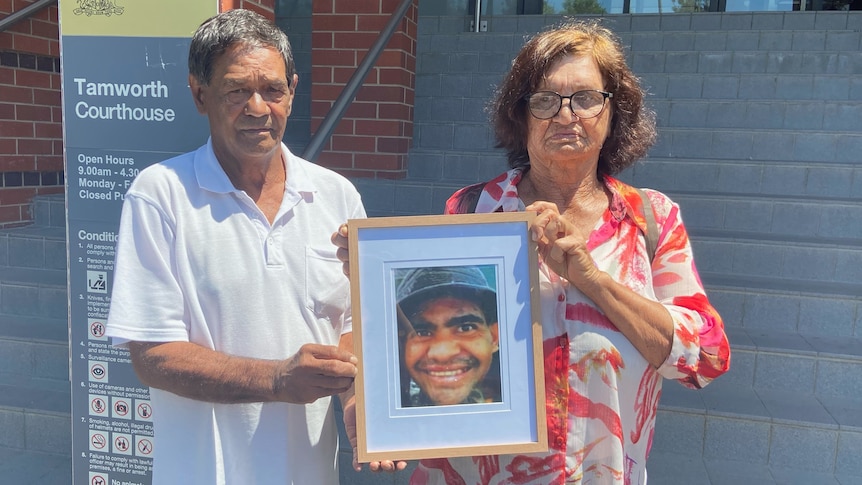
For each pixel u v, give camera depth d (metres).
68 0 1.89
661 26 6.20
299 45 6.29
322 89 4.38
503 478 1.33
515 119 1.43
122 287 1.27
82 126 1.96
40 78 4.26
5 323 3.31
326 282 1.40
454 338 1.25
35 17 4.18
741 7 7.03
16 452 2.80
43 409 2.77
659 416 2.55
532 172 1.43
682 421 2.53
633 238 1.37
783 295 3.01
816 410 2.53
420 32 6.78
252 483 1.35
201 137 1.90
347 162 4.46
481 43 5.93
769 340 2.87
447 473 1.40
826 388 2.69
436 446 1.24
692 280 1.37
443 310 1.25
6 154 4.03
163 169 1.34
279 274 1.35
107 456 2.14
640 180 4.18
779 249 3.31
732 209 3.70
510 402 1.25
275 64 1.29
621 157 1.46
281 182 1.42
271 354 1.34
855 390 2.66
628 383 1.31
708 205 3.73
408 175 4.64
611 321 1.28
